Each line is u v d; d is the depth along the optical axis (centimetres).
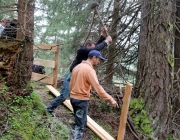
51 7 666
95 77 331
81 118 345
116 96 547
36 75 654
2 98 305
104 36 438
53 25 763
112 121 495
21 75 332
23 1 327
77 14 696
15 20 405
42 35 879
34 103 341
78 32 705
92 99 549
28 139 278
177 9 575
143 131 459
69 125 389
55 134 316
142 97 490
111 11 670
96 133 421
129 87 381
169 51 468
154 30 473
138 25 602
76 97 344
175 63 561
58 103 393
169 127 469
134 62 676
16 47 320
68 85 395
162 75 464
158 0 469
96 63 346
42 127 312
